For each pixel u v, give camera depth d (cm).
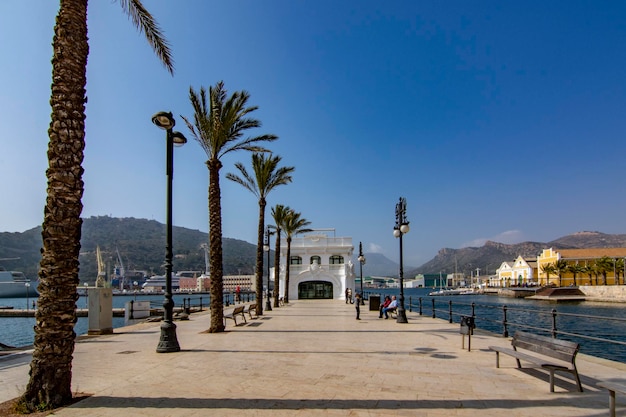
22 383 829
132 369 937
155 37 961
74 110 689
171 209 1245
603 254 9338
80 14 714
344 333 1625
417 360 1033
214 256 1730
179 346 1211
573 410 622
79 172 691
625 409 621
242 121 1822
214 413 616
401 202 2112
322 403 665
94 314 1650
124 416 602
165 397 701
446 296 13338
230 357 1091
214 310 1700
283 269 5619
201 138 1792
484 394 711
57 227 661
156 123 1204
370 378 837
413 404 657
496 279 15525
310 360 1041
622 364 958
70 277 673
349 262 5688
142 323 2167
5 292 11038
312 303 4456
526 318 4722
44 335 651
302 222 4684
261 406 650
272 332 1684
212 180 1770
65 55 689
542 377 836
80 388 761
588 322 4144
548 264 9688
